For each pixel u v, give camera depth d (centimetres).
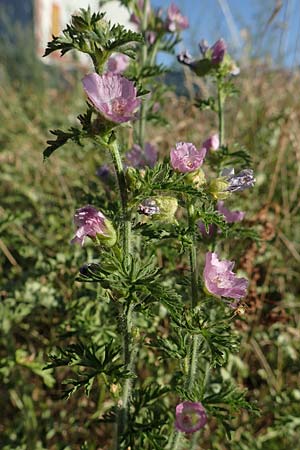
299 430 72
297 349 83
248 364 82
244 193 102
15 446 67
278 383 79
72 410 75
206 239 60
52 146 45
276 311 82
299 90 134
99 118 43
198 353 52
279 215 100
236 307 50
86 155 111
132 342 49
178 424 47
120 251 46
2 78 190
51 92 179
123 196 45
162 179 46
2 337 78
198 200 49
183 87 124
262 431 74
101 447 71
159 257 75
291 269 95
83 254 80
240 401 51
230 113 120
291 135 108
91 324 68
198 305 49
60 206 98
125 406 50
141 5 85
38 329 83
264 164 109
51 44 44
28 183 109
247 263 79
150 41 85
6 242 89
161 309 71
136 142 82
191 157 48
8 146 124
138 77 77
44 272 79
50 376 68
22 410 71
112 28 44
